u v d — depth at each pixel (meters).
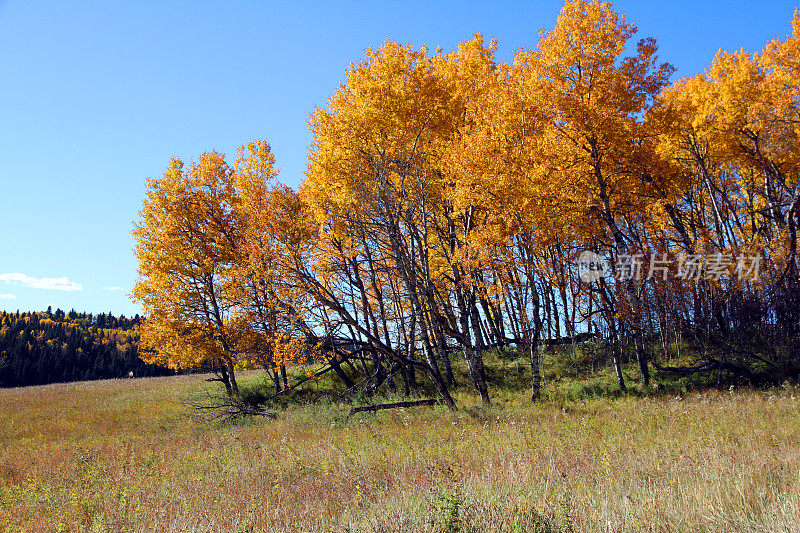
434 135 14.36
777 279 17.81
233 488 7.18
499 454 7.93
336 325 15.06
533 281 15.70
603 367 19.91
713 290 18.38
